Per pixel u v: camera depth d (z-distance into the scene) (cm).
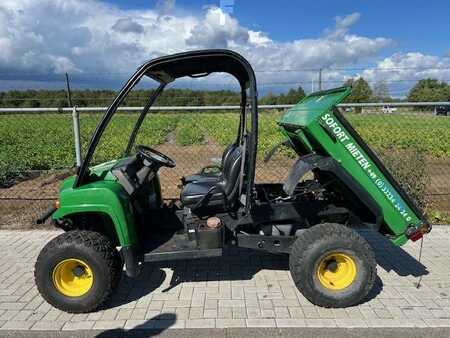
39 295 384
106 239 352
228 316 343
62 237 347
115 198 345
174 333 320
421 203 596
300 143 432
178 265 446
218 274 424
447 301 363
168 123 2617
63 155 1129
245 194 376
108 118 345
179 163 1085
